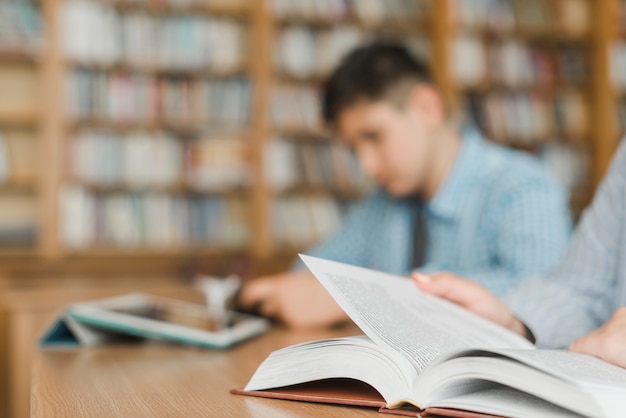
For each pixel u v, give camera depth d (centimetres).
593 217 100
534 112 409
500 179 161
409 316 68
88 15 346
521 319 86
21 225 344
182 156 359
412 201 181
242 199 372
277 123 371
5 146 343
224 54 366
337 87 165
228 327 103
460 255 168
